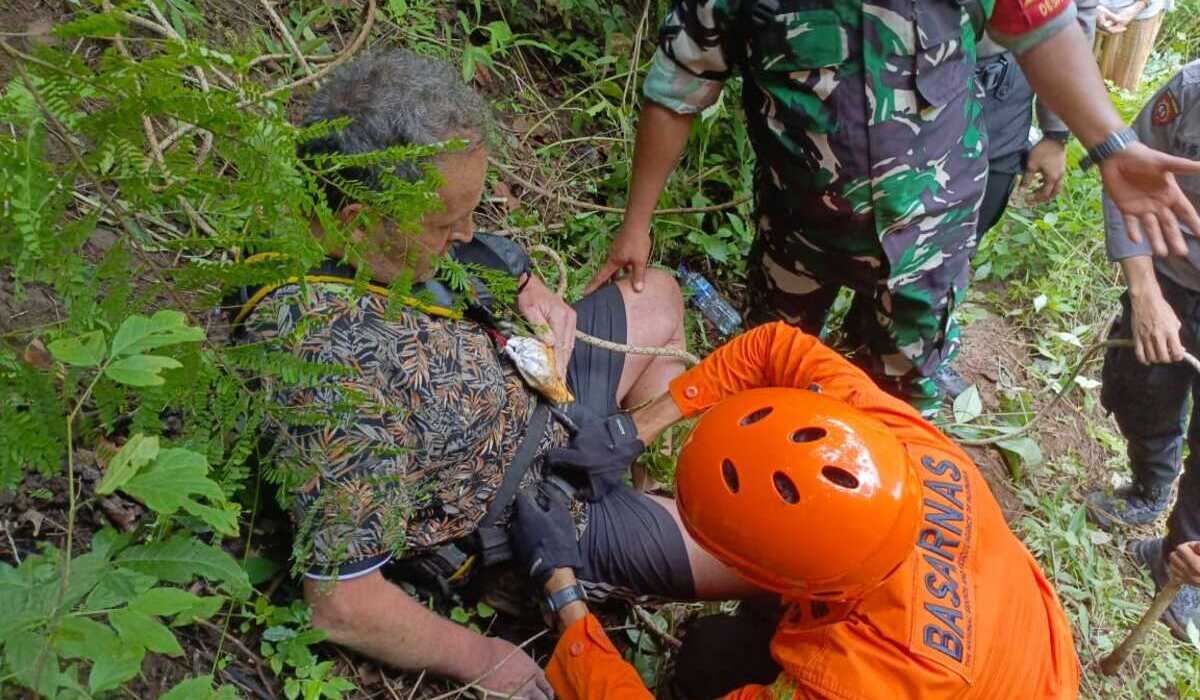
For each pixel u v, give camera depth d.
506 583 1.87
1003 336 3.38
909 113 1.81
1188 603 2.69
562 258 2.57
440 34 2.81
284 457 1.24
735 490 1.36
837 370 1.77
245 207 0.80
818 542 1.28
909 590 1.38
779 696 1.43
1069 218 3.64
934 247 2.00
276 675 1.52
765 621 1.84
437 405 1.54
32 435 0.80
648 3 2.96
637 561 1.88
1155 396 2.56
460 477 1.66
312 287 1.38
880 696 1.33
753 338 1.92
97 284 0.80
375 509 1.42
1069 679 1.55
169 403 0.92
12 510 1.42
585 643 1.63
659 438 2.29
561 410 1.86
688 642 1.88
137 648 0.75
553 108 2.97
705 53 1.92
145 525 1.31
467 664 1.67
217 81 1.77
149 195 0.78
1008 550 1.57
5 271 1.61
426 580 1.78
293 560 1.56
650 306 2.22
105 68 0.72
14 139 0.75
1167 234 1.80
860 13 1.73
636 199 2.17
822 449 1.32
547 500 1.80
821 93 1.81
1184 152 2.17
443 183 0.83
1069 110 1.82
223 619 1.53
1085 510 2.85
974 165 1.99
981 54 2.28
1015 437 2.90
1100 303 3.53
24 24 1.83
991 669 1.39
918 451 1.61
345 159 0.81
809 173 1.91
